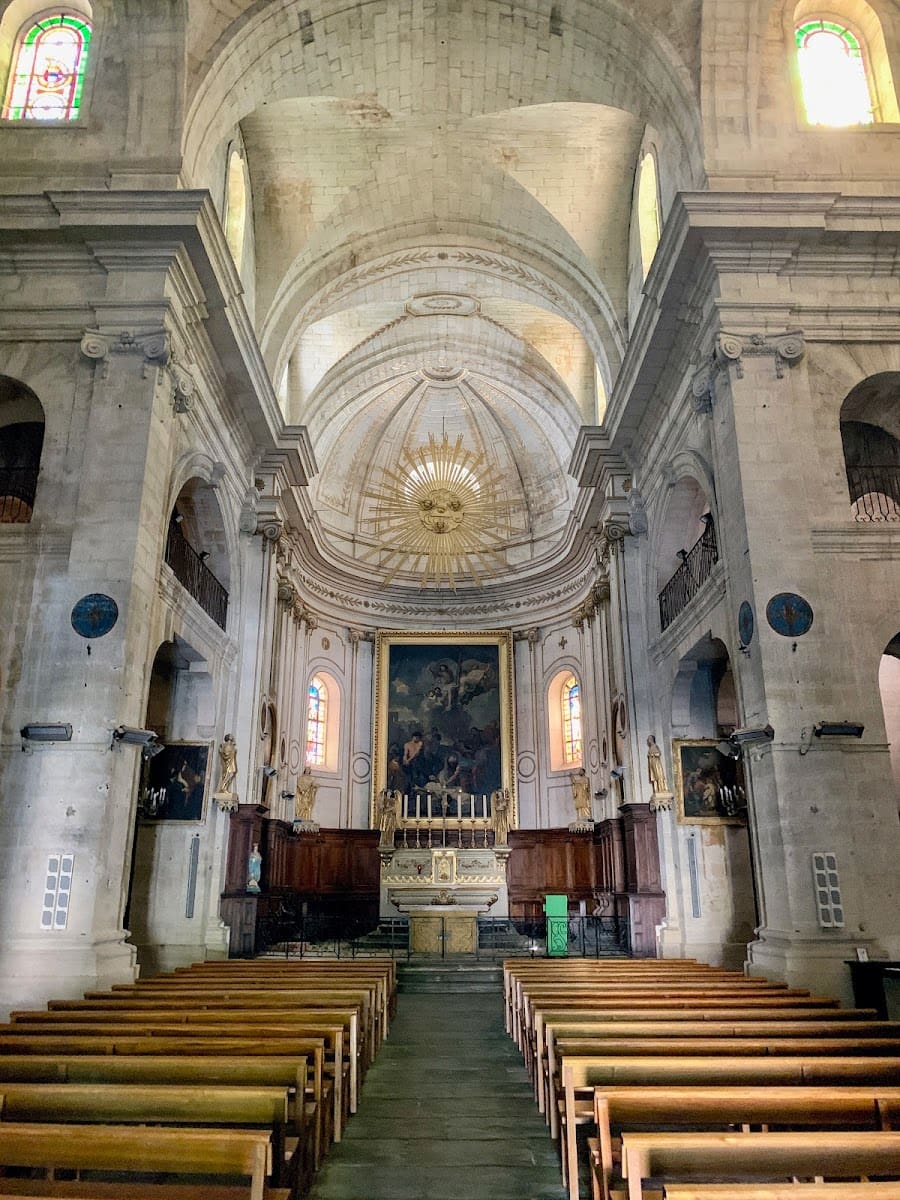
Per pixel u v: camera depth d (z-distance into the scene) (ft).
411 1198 16.06
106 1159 10.74
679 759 45.47
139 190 36.81
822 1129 15.76
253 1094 12.43
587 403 69.36
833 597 35.29
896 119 42.29
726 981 29.12
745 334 38.17
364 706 81.00
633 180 54.65
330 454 81.41
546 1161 17.94
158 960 44.04
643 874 51.08
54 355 38.06
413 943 53.31
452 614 84.64
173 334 38.83
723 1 41.34
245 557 55.57
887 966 28.99
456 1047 29.89
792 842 32.09
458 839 73.77
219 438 48.96
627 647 54.90
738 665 36.70
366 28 44.93
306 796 68.64
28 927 31.07
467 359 74.13
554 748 78.13
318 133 52.49
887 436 45.14
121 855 33.27
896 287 39.22
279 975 31.91
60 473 36.65
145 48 40.68
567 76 47.09
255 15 41.45
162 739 47.55
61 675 33.76
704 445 42.24
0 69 42.34
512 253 59.93
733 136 40.63
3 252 38.42
